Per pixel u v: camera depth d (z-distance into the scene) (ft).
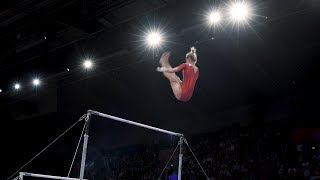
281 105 58.75
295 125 57.11
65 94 73.51
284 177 51.06
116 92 71.00
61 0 45.16
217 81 61.16
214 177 57.26
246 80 58.65
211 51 57.41
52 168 74.18
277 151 56.80
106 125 79.36
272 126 59.16
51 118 74.08
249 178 53.62
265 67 55.47
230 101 62.85
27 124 78.64
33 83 65.41
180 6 44.37
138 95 69.26
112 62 57.88
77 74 63.72
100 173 76.02
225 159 59.21
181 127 69.51
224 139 63.21
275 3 40.98
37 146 77.20
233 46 54.65
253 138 59.82
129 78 67.56
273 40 51.16
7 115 80.89
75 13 47.60
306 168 50.57
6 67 62.34
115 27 49.80
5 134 81.56
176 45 50.31
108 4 45.32
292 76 54.70
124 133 77.05
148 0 43.91
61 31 52.37
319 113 54.54
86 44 55.72
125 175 70.79
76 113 74.59
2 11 48.16
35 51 57.72
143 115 72.95
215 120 65.57
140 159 72.33
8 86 70.13
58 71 61.82
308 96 55.72
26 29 52.03
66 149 74.54
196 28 44.45
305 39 49.62
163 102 68.64
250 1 39.78
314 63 51.60
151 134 73.31
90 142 79.25
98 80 72.38
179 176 29.37
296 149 55.26
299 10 40.32
